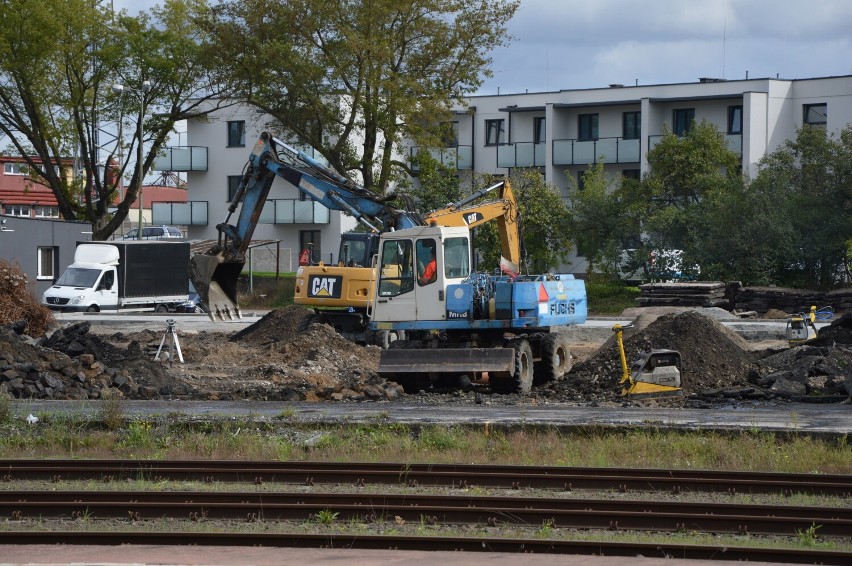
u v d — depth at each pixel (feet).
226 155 475.72
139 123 359.66
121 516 81.10
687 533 76.23
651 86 426.51
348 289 209.15
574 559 66.08
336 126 350.43
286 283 386.93
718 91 414.41
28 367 152.46
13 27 362.94
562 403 142.00
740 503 82.12
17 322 183.83
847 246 313.94
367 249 231.50
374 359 195.52
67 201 399.85
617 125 436.76
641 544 68.28
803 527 76.64
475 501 82.74
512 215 181.16
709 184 354.74
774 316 288.92
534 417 122.31
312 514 80.48
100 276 315.37
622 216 361.51
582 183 441.68
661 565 64.64
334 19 329.52
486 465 95.45
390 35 328.29
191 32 382.01
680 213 342.44
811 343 172.86
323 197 181.68
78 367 158.51
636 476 92.22
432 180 355.56
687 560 66.28
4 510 81.56
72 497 85.15
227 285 182.19
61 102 384.47
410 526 77.97
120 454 107.86
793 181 338.95
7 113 391.45
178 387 158.92
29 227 351.05
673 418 120.98
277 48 323.37
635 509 81.56
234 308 181.27
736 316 282.77
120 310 320.29
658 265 339.98
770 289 302.25
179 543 70.79
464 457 104.37
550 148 439.63
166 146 412.57
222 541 70.64
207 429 118.83
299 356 193.98
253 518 80.07
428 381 160.15
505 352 148.66
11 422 122.21
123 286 320.91
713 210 335.67
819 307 294.46
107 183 410.31
